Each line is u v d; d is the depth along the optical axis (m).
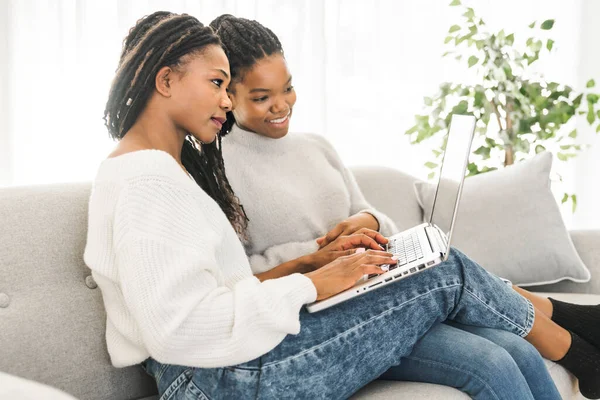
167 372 1.34
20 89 2.71
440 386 1.41
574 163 3.56
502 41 2.83
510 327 1.57
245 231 1.71
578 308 1.75
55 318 1.37
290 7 2.94
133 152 1.24
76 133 2.75
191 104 1.32
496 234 2.26
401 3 3.16
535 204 2.30
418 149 3.24
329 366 1.31
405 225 2.31
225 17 1.76
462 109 2.86
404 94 3.20
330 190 1.85
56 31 2.72
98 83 2.73
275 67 1.70
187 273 1.16
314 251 1.73
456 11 3.25
